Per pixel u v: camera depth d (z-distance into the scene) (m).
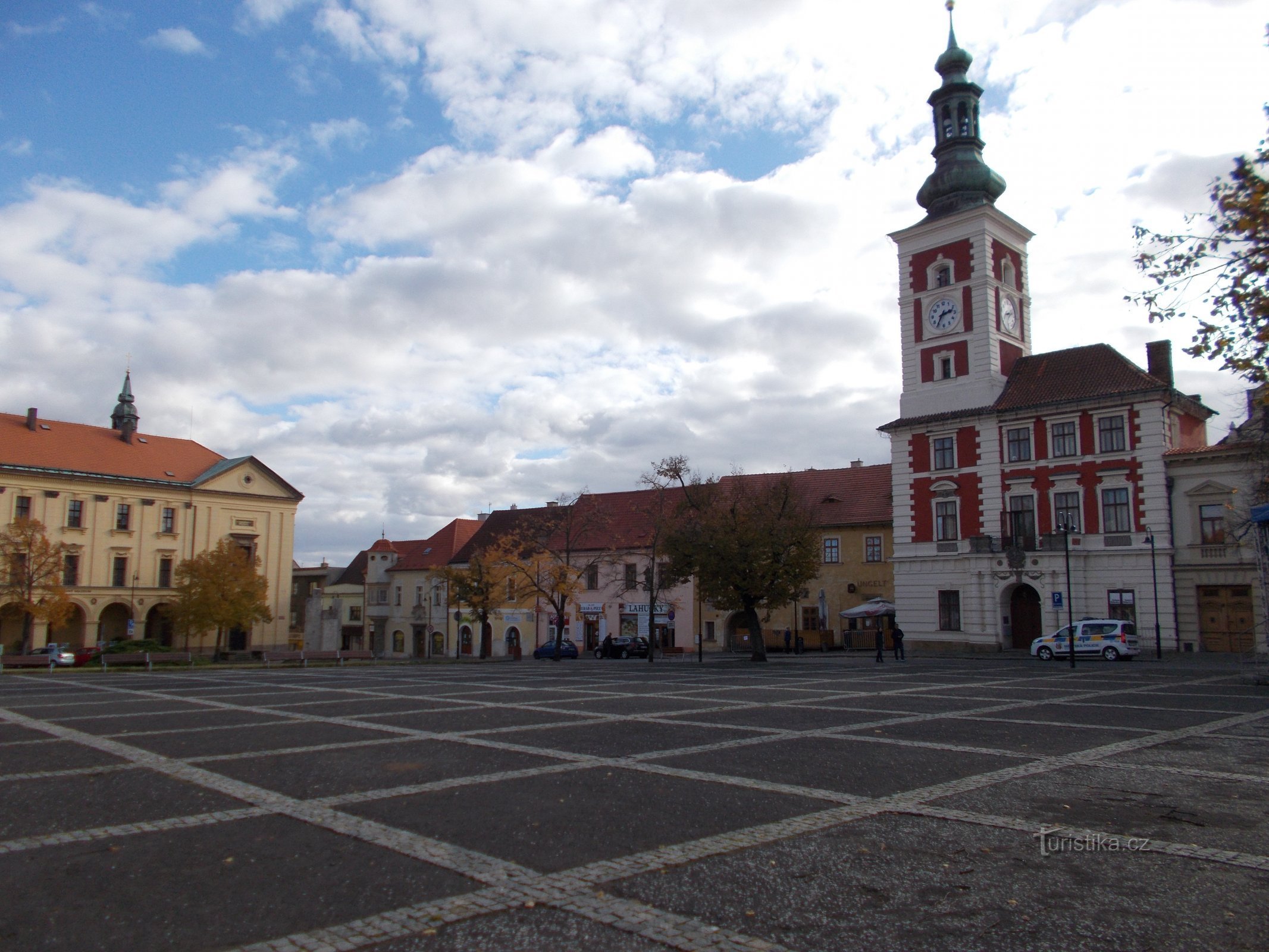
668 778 11.02
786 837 8.20
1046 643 41.22
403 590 88.31
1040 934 5.85
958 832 8.36
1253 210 9.04
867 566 58.72
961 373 51.31
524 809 9.35
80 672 40.41
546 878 6.95
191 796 10.05
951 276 52.28
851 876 7.05
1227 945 5.65
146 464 70.06
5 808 9.50
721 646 63.56
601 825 8.66
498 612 77.00
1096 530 45.09
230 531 72.81
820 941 5.71
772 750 13.23
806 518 46.34
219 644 59.38
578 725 16.33
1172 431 45.31
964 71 54.19
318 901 6.43
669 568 48.59
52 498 63.81
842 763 12.06
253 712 19.20
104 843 8.03
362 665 50.00
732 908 6.30
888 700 20.92
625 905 6.36
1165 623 42.53
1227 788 10.31
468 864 7.34
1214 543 41.78
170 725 16.75
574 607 71.31
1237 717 17.16
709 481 49.59
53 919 6.11
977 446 49.59
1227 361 9.52
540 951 5.52
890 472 61.44
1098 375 47.06
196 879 6.97
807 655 53.03
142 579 67.62
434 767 11.84
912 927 5.96
